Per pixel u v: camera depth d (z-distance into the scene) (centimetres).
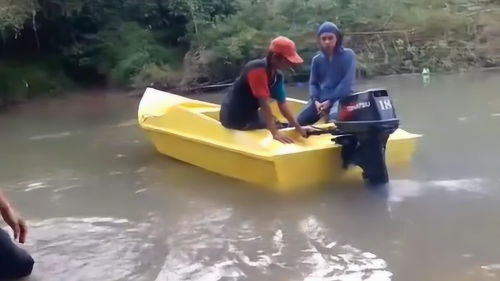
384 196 468
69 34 1349
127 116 938
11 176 595
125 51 1313
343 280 335
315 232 407
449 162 552
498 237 384
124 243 407
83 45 1341
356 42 1359
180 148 612
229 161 545
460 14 1414
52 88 1250
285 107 524
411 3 1426
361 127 471
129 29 1359
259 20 1343
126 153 672
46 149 715
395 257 362
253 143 520
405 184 494
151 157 647
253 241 398
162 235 418
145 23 1422
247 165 524
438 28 1373
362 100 477
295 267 355
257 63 518
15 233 356
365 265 353
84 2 1320
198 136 582
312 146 506
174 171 584
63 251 397
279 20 1327
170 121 623
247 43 1274
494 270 338
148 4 1406
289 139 515
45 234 429
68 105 1106
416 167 540
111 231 431
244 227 423
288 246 387
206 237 410
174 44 1414
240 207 465
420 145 618
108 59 1315
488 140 629
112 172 592
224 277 347
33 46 1333
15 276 359
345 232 404
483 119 739
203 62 1261
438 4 1430
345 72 566
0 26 1154
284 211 450
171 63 1323
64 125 879
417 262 353
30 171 612
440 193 470
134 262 375
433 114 789
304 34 1295
